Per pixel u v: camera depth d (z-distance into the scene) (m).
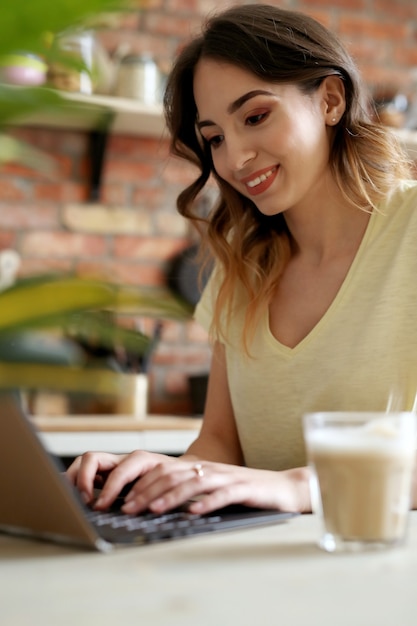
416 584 0.63
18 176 3.23
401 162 1.60
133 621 0.53
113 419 2.79
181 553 0.75
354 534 0.75
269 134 1.46
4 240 3.21
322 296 1.54
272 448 1.58
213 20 1.53
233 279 1.65
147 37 3.41
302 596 0.59
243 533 0.85
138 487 0.97
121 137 3.37
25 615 0.54
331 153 1.56
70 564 0.71
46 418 2.81
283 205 1.51
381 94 3.43
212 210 1.75
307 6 3.61
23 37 0.42
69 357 0.47
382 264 1.48
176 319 0.50
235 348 1.63
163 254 3.40
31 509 0.79
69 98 0.46
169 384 3.38
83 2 0.41
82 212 3.30
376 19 3.70
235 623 0.52
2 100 0.44
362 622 0.53
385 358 1.43
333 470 0.75
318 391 1.49
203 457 1.63
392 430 0.75
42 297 0.46
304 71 1.47
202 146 1.77
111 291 0.47
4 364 0.46
